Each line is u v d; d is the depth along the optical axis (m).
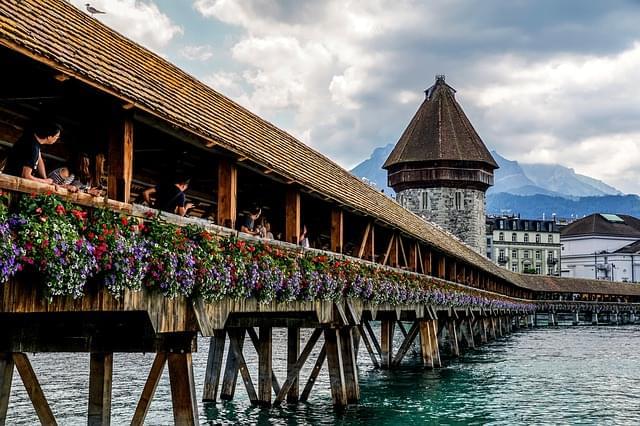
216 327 10.16
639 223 155.62
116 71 9.41
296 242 14.40
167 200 11.12
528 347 45.41
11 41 6.95
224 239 10.50
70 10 10.31
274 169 12.75
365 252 22.28
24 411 18.61
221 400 19.73
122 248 7.63
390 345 28.94
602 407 21.50
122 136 8.77
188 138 10.42
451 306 31.09
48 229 6.67
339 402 17.42
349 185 20.20
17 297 6.91
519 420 19.19
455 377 27.33
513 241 127.56
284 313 16.59
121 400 20.61
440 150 74.12
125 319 9.57
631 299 94.31
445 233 44.88
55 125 7.82
